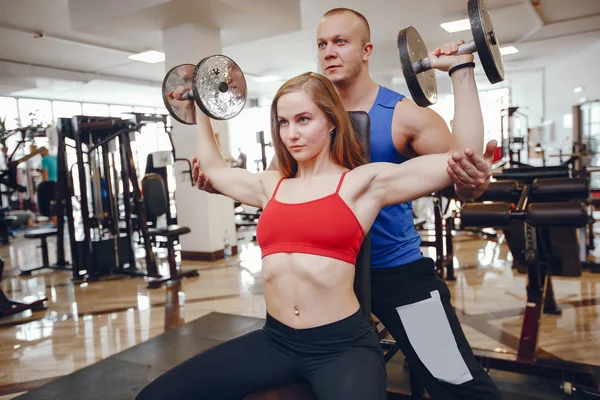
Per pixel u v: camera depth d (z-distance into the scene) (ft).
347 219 3.67
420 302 4.85
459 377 4.73
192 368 3.86
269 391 3.72
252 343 3.99
